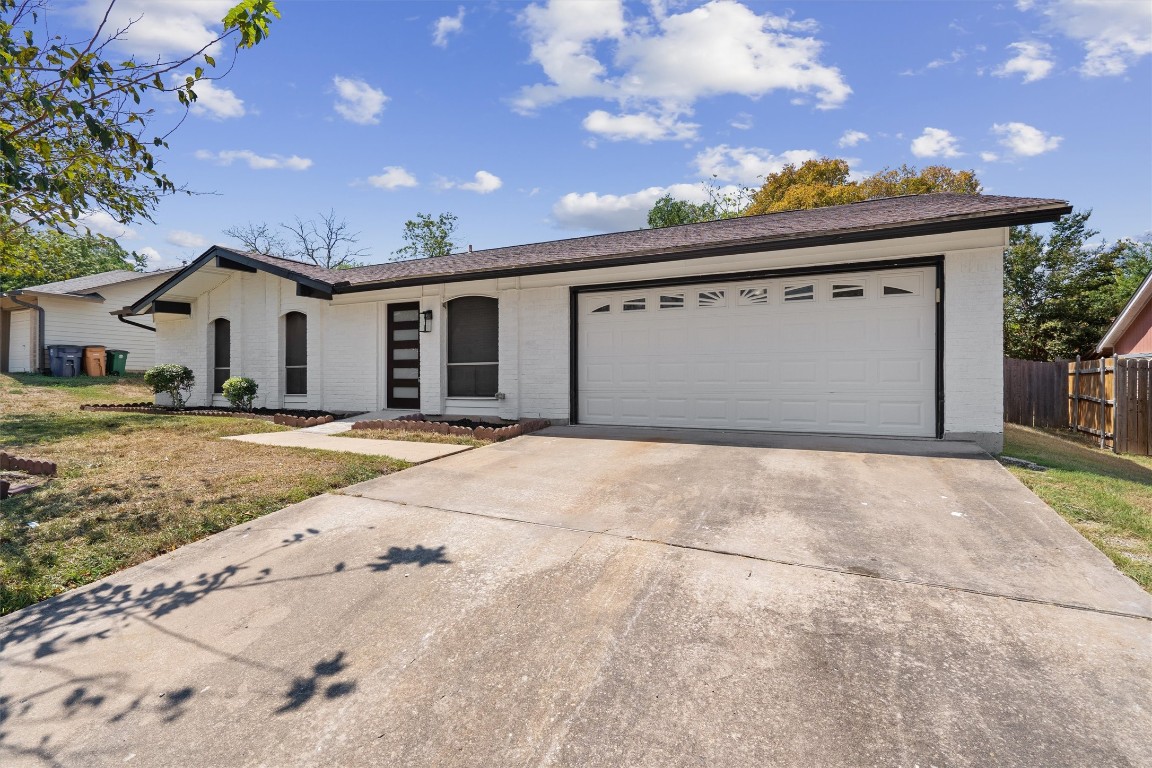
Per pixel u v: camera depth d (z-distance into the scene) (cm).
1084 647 234
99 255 2973
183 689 235
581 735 196
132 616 297
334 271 1311
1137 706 198
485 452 670
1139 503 452
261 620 288
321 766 188
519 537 379
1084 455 786
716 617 268
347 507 458
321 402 1140
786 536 364
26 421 962
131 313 1277
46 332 1977
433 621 278
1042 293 2388
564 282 905
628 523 399
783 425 776
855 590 288
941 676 218
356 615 288
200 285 1255
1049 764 173
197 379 1318
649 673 228
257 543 389
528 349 939
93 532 408
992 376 657
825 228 670
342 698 223
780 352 777
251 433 849
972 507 419
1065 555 328
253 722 212
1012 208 584
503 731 200
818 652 237
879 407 723
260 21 374
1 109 414
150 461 629
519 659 243
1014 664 224
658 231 1127
